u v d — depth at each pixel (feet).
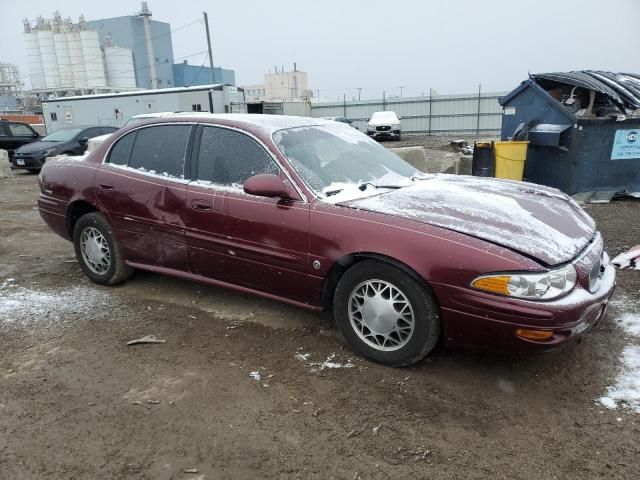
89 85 176.35
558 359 11.03
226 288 13.03
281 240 11.43
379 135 97.71
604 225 22.43
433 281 9.74
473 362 10.97
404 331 10.44
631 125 26.91
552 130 27.89
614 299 14.11
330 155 12.80
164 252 13.76
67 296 15.08
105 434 8.84
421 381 10.30
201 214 12.62
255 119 13.16
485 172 29.84
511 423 9.00
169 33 204.54
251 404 9.61
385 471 7.92
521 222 10.40
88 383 10.41
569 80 28.32
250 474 7.88
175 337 12.35
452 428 8.88
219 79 239.30
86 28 173.37
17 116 134.21
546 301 9.12
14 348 11.94
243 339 12.18
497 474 7.83
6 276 17.12
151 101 87.30
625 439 8.55
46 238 22.53
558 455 8.21
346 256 10.64
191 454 8.33
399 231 10.10
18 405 9.69
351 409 9.43
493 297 9.26
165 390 10.10
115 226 14.65
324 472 7.91
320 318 13.21
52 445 8.58
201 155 13.04
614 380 10.23
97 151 15.34
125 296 14.98
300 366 10.92
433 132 121.29
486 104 115.03
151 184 13.62
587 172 27.40
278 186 11.19
